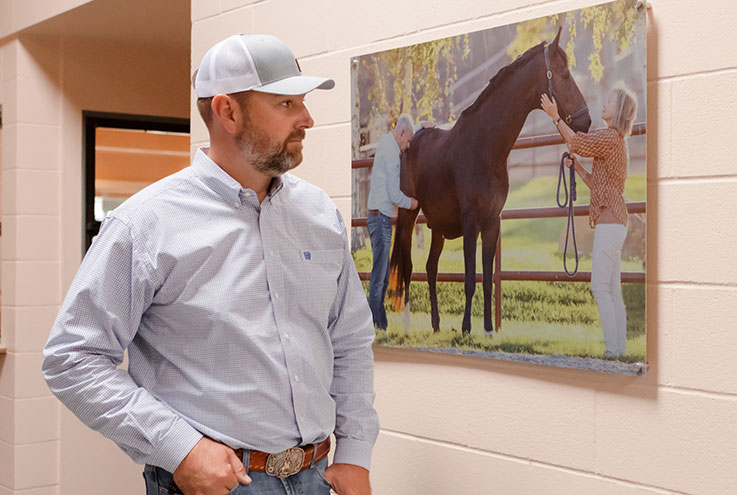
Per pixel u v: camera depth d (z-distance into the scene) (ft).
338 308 6.21
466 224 7.09
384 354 7.87
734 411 5.58
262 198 5.82
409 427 7.64
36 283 13.39
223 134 5.66
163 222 5.46
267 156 5.53
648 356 6.02
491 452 6.99
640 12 5.97
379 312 7.79
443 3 7.30
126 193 14.58
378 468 7.90
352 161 8.02
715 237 5.68
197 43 9.79
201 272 5.45
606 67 6.15
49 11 12.39
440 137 7.29
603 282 6.16
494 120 6.88
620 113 6.08
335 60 8.25
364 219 7.93
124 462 13.99
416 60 7.46
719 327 5.66
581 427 6.39
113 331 5.41
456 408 7.25
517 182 6.71
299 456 5.65
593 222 6.22
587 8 6.26
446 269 7.24
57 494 13.41
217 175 5.62
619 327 6.08
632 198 6.01
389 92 7.69
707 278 5.72
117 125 14.30
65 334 5.33
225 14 9.43
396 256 7.66
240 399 5.43
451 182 7.20
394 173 7.67
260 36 5.70
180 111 14.76
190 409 5.46
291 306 5.72
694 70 5.78
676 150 5.87
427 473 7.48
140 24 12.80
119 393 5.30
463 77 7.11
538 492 6.66
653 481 5.98
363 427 6.18
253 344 5.45
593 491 6.31
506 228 6.79
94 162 14.06
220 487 5.21
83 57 13.84
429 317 7.37
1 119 13.87
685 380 5.82
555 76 6.46
